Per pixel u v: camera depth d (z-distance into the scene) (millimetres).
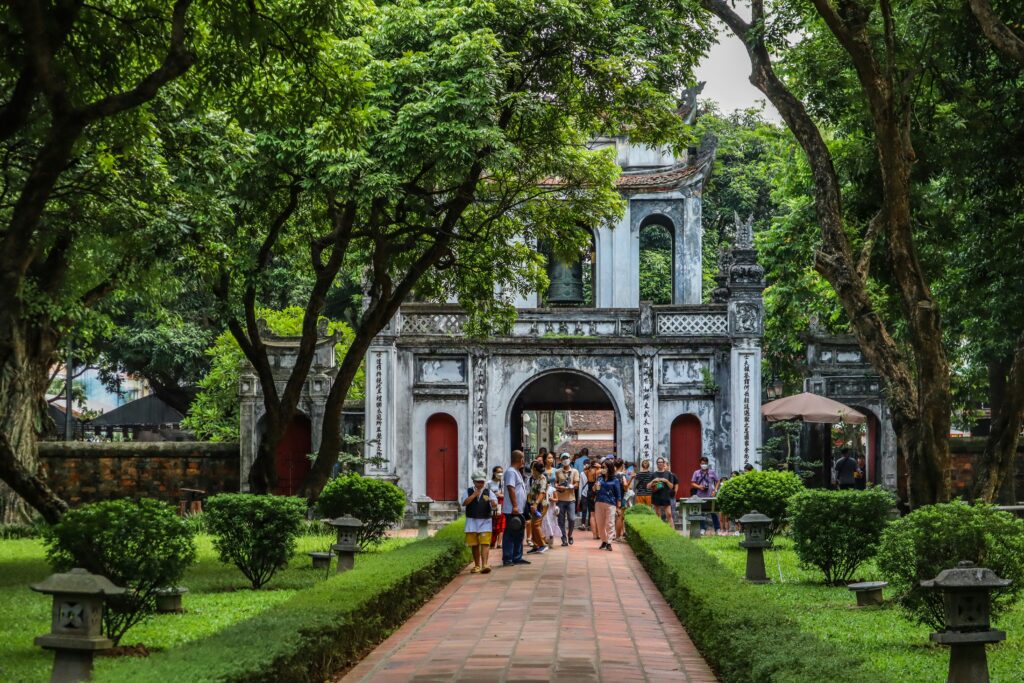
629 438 34156
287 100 15812
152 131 16062
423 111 21625
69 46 14336
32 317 27141
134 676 8164
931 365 15375
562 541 27375
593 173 26312
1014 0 19688
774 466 34562
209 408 41281
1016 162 22172
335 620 11305
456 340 34156
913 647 11898
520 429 38750
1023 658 11289
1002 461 16500
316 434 35281
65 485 34312
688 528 28172
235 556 17312
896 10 20062
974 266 26969
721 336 33969
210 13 14523
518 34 22938
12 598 16219
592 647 12562
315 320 25172
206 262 24062
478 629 14039
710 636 11484
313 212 26000
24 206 12336
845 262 17094
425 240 25578
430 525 33844
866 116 21531
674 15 23391
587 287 51906
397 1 24828
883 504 17328
